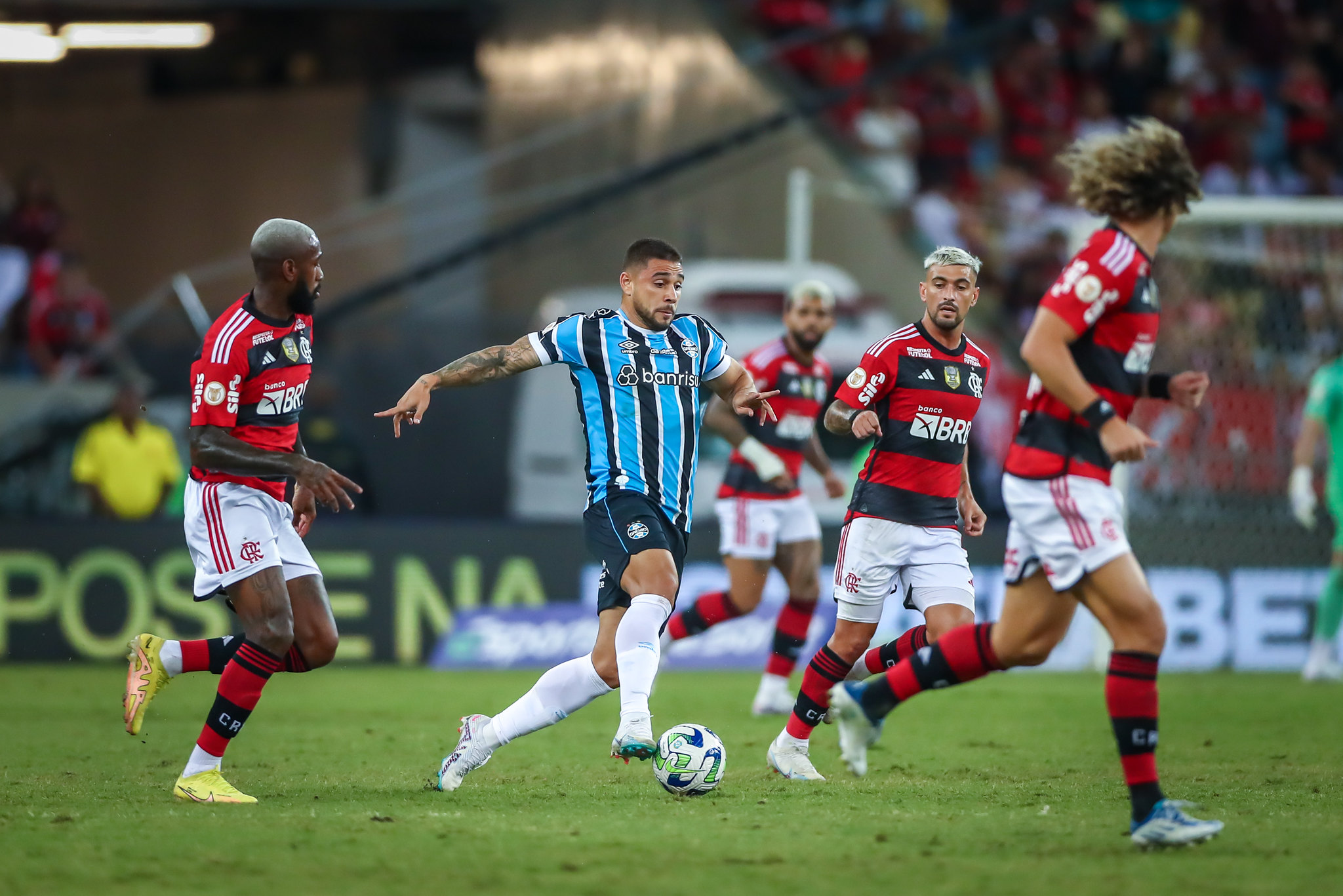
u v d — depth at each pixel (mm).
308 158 68250
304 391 19594
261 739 26719
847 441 49344
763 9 63750
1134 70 68000
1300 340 50188
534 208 64562
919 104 64812
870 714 17531
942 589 22062
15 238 59281
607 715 30828
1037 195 64000
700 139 61219
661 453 19797
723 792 20047
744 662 44281
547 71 65688
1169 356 50094
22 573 41531
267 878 14164
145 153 69312
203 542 19172
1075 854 15383
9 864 14781
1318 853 15508
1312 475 48281
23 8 59438
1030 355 15680
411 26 67438
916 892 13570
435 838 16125
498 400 50219
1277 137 67812
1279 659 45062
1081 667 44156
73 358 50062
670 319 19938
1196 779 21891
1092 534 15844
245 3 62688
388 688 37156
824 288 29688
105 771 22047
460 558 43656
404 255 66062
